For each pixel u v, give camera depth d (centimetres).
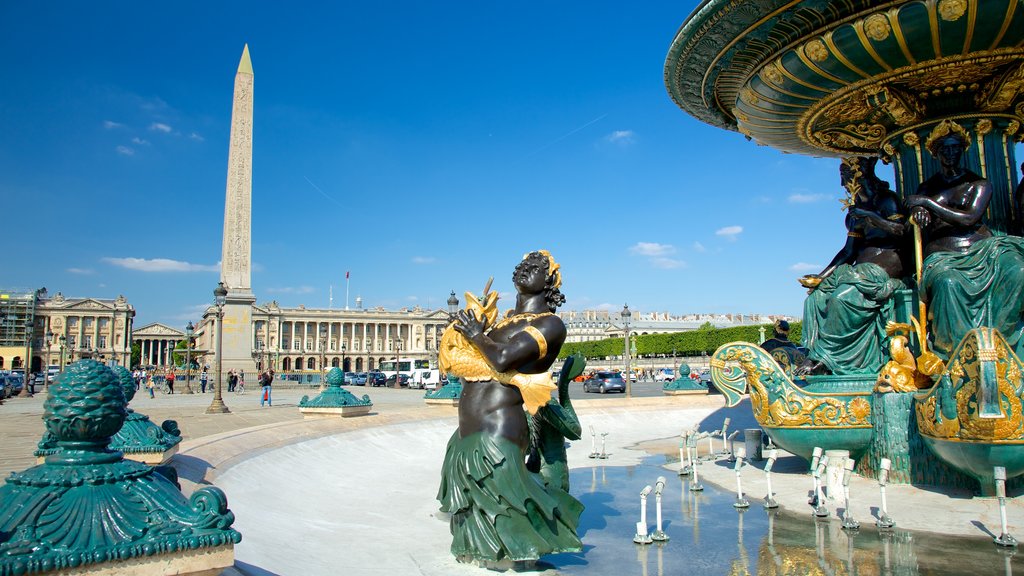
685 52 920
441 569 500
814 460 734
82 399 329
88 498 307
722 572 496
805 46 834
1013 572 487
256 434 927
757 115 1034
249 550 483
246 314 5372
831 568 501
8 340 9406
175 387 5641
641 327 15925
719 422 1627
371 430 1157
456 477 508
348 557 532
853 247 980
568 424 584
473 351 518
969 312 782
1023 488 726
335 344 14350
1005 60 802
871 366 896
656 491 594
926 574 484
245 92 5022
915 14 738
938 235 847
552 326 525
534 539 492
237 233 5300
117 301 13125
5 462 939
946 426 686
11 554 276
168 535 306
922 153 929
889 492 755
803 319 975
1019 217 888
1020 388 645
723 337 8188
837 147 1125
